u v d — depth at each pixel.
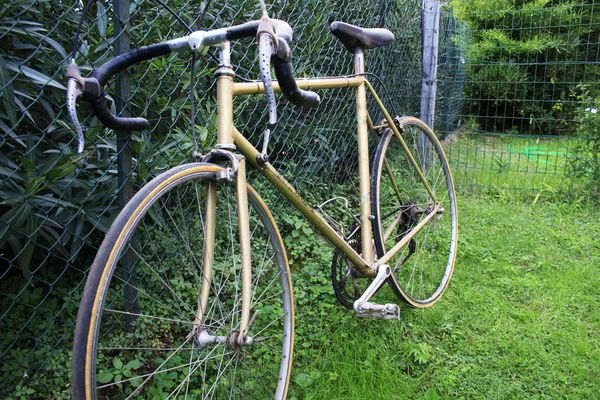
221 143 1.30
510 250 2.92
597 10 7.21
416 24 4.41
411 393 1.79
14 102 1.45
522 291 2.46
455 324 2.22
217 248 1.95
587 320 2.23
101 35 1.67
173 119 2.09
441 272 2.62
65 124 1.61
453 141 5.58
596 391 1.80
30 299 1.82
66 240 1.76
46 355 1.71
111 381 1.71
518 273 2.65
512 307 2.34
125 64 1.21
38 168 1.59
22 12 1.50
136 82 1.99
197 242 1.65
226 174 1.31
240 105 2.41
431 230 2.71
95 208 1.80
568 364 1.93
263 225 1.63
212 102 2.39
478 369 1.92
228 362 1.52
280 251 1.67
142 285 1.95
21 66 1.47
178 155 2.05
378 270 1.95
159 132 2.15
